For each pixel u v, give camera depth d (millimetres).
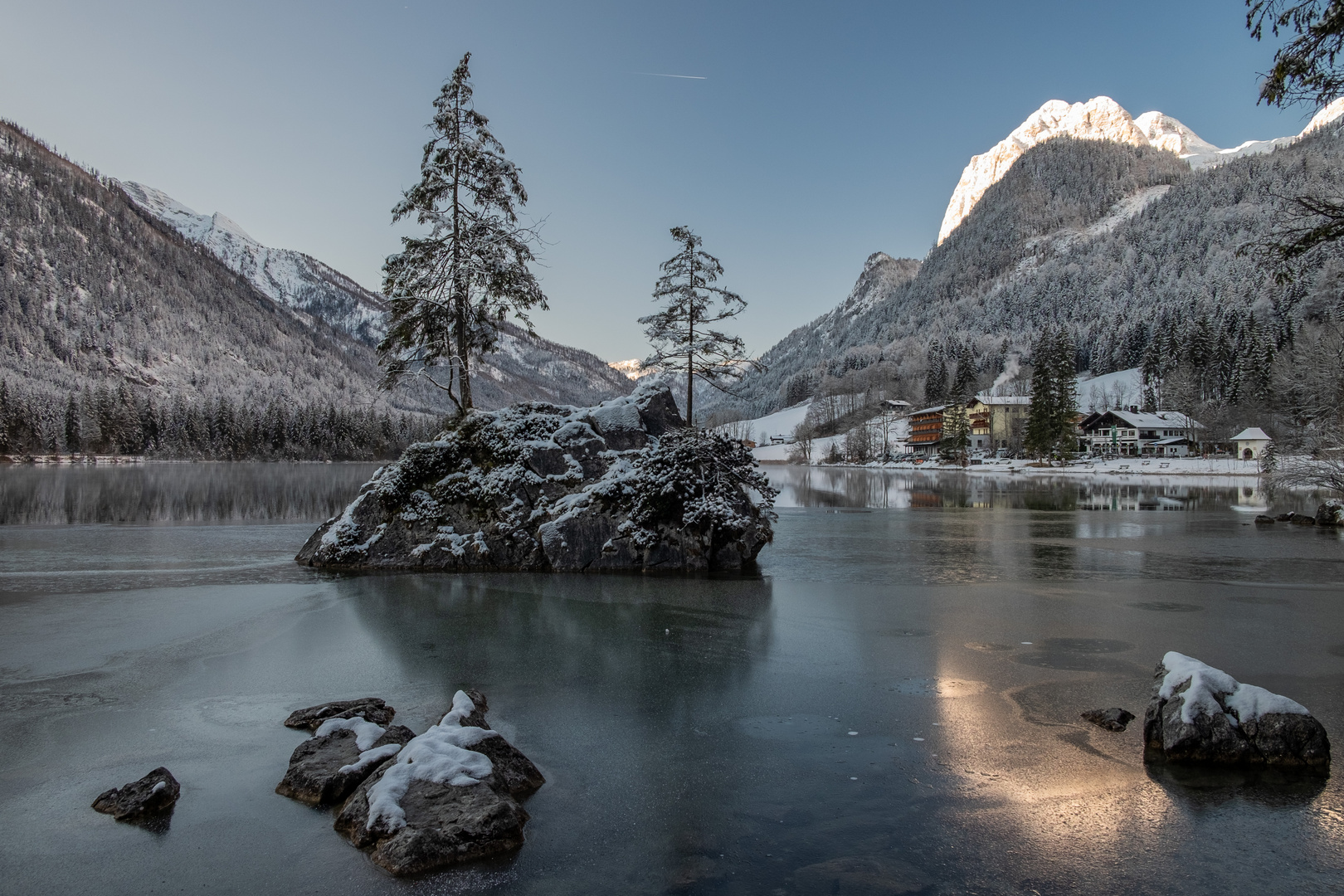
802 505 43469
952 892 4660
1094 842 5312
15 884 4734
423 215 23172
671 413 23969
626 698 8500
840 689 8844
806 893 4648
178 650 10422
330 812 5781
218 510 34906
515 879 4824
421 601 14195
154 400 131000
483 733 6398
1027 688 8883
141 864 4984
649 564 18484
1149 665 9812
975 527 30219
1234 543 24422
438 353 23844
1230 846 5246
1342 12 7559
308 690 8703
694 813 5762
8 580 16156
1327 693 8523
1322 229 8633
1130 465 87625
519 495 19797
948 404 131750
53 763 6621
